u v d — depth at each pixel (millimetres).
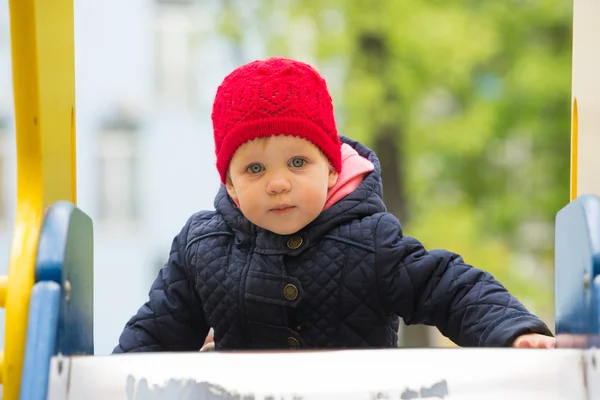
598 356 1643
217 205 2410
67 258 1814
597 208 1775
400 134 9680
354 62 9516
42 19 1943
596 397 1636
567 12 10000
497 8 10008
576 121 2143
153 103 12625
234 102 2213
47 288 1730
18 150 1912
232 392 1696
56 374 1667
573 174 2166
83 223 1974
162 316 2441
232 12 9734
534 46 10289
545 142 10461
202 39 10039
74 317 1875
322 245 2293
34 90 1903
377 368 1721
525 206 10438
